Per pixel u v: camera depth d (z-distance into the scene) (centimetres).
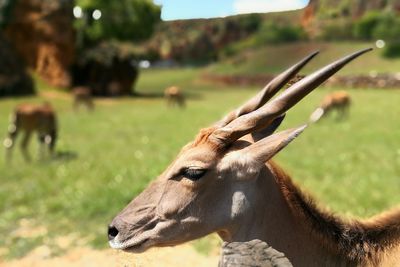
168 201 339
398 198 929
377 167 1200
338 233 351
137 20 3719
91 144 1648
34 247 805
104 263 744
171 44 6419
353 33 4875
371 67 4603
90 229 853
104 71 3694
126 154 1427
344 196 932
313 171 1154
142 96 3850
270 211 339
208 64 6334
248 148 330
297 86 322
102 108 3042
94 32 3628
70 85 3497
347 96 2369
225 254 279
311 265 344
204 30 6284
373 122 2134
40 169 1261
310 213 350
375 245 346
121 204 918
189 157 335
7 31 3341
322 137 1720
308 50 5078
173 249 687
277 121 348
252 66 5459
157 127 2084
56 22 3450
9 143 1433
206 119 2353
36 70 3422
